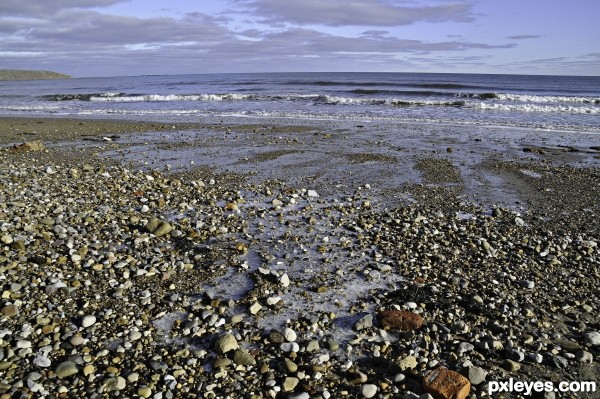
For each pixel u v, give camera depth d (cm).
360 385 376
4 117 2372
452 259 627
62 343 416
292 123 2047
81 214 754
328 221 777
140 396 356
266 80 7075
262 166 1198
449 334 445
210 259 615
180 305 496
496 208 852
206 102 3269
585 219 805
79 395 354
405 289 535
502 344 435
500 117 2241
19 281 519
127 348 416
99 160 1252
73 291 511
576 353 422
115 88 5756
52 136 1672
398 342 435
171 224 739
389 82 5512
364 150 1410
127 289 525
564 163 1237
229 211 823
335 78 8025
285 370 391
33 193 863
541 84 5816
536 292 539
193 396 360
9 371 373
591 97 3272
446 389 356
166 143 1531
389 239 696
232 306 495
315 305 502
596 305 512
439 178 1082
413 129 1856
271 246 666
